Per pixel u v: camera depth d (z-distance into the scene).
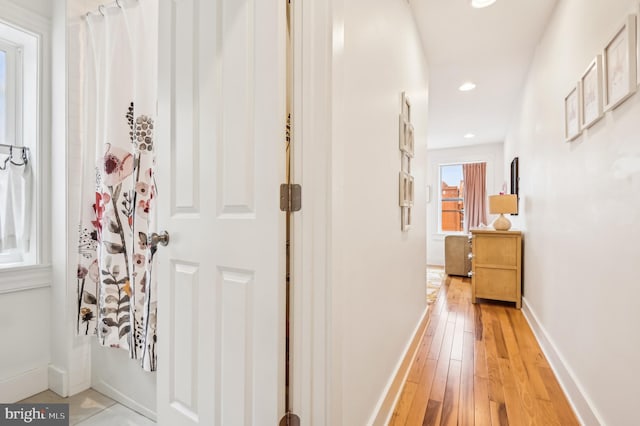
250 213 1.04
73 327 1.80
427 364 2.12
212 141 1.14
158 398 1.34
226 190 1.10
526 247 3.26
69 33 1.80
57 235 1.84
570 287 1.82
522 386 1.84
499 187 6.06
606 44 1.36
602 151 1.42
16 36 1.80
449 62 3.03
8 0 1.70
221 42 1.12
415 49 2.39
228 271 1.11
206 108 1.16
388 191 1.65
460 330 2.76
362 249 1.28
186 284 1.24
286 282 1.02
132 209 1.57
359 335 1.23
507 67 3.13
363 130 1.30
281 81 0.98
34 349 1.80
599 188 1.45
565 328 1.89
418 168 2.52
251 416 1.04
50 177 1.87
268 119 0.99
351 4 1.18
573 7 1.83
